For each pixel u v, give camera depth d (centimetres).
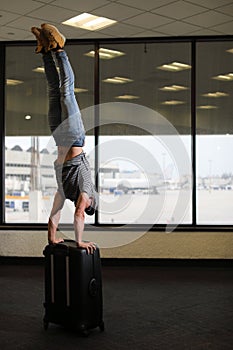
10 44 800
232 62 782
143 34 756
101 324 435
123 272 714
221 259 754
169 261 761
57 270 433
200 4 622
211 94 784
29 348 392
